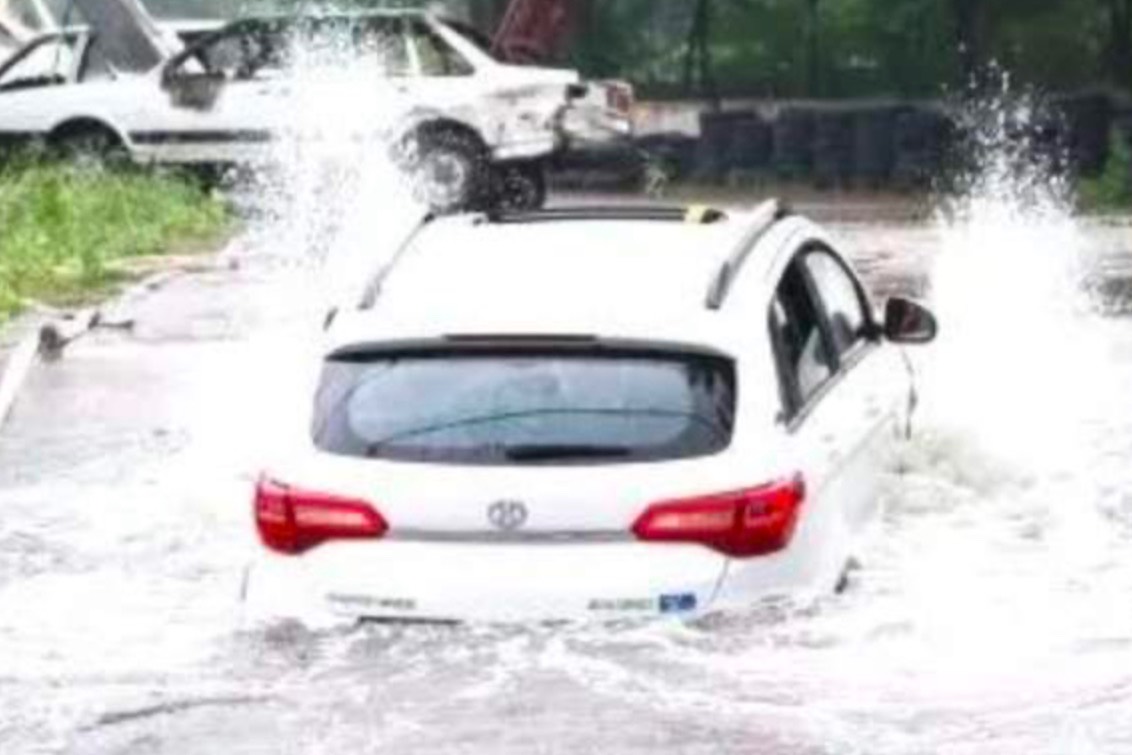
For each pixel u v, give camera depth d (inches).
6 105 2571.4
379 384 748.6
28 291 1921.8
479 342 746.8
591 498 711.7
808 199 3169.3
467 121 2423.7
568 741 644.7
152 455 1141.1
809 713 667.4
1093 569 829.8
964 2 3757.4
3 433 1230.3
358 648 724.7
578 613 711.7
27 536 942.4
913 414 986.1
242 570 841.5
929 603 772.0
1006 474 980.6
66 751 655.1
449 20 2509.8
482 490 716.0
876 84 3853.3
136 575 866.1
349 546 727.1
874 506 852.0
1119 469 1004.6
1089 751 634.2
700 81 3890.3
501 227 858.1
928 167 3230.8
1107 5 3710.6
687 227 836.0
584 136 2469.2
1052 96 3380.9
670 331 745.0
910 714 667.4
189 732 668.1
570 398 733.3
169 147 2527.1
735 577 711.7
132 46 2770.7
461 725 661.9
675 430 724.0
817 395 796.6
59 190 2304.4
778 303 795.4
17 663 743.1
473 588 714.8
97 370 1466.5
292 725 669.9
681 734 650.2
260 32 2511.1
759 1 3914.9
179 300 1834.4
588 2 3693.4
